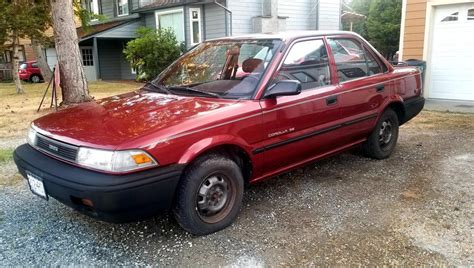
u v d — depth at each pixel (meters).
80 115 3.39
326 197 3.98
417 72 5.51
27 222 3.51
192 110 3.25
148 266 2.82
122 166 2.68
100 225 3.45
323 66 4.14
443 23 9.90
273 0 16.16
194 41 17.22
